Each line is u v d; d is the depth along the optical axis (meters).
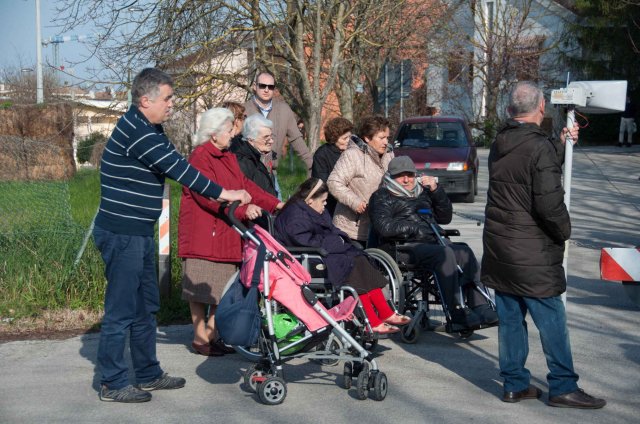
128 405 5.64
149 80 5.56
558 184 5.28
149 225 5.70
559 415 5.42
